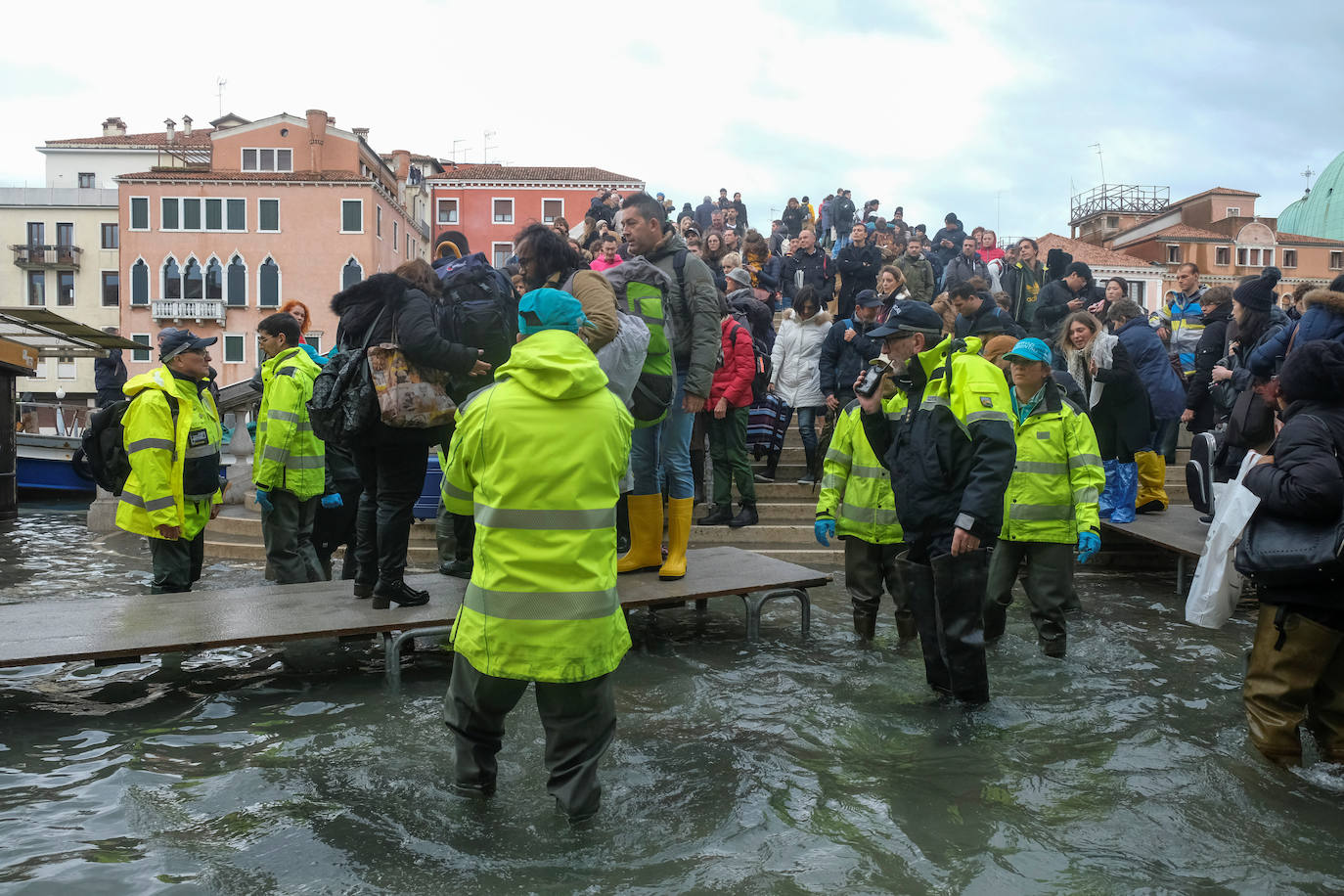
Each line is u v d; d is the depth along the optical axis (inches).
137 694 207.0
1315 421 165.3
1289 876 127.9
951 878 126.3
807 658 236.1
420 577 259.8
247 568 363.6
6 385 542.3
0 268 2183.8
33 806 147.0
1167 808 148.8
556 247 215.5
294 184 1978.3
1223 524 202.5
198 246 1985.7
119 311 2066.9
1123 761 168.2
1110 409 351.3
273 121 2048.5
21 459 679.1
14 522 534.0
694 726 185.8
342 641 250.8
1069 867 129.8
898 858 131.6
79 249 2172.7
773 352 437.7
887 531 247.4
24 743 175.0
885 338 204.1
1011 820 143.9
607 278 240.8
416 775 159.9
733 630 265.9
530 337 142.7
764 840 136.7
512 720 186.7
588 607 138.2
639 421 240.7
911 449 199.3
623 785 156.3
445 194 2402.8
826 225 869.8
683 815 145.2
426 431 211.9
